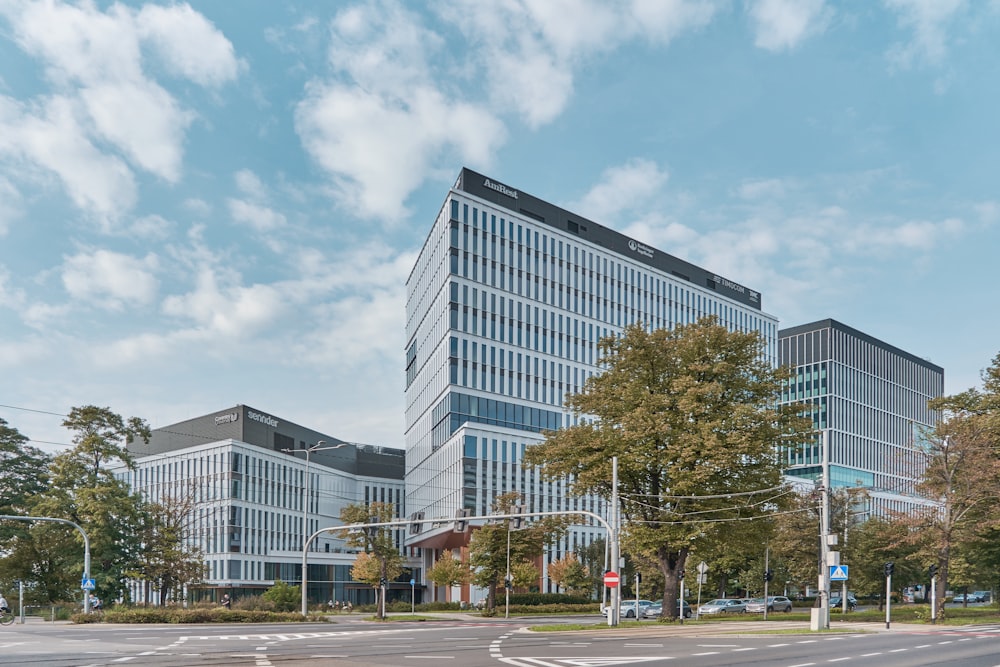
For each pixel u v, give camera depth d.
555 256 111.75
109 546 65.69
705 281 137.62
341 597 123.75
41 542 67.00
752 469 45.28
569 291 112.81
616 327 118.50
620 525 48.28
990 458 50.81
